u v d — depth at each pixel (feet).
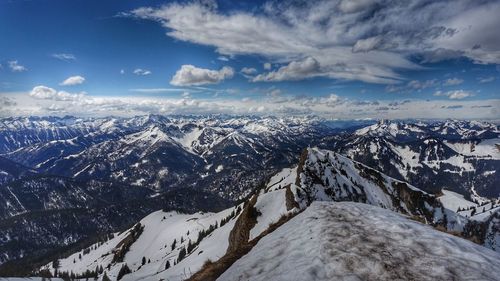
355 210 78.33
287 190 322.96
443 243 53.42
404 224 63.87
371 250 51.72
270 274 48.60
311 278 43.86
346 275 44.16
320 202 92.99
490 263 46.47
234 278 51.49
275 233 74.49
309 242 58.44
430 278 42.73
